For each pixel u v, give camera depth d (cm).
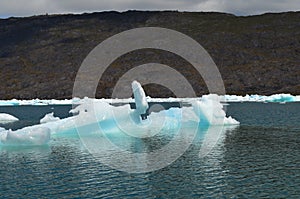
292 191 2023
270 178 2256
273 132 3997
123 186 2155
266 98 10194
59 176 2370
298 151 2986
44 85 15162
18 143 3372
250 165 2561
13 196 2009
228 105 8312
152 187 2131
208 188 2097
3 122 5641
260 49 18350
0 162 2753
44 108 8919
